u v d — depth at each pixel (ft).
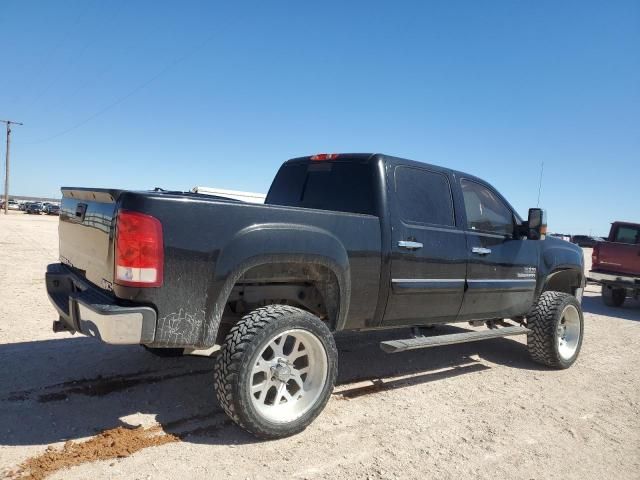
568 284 22.59
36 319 21.53
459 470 10.66
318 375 12.03
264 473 9.95
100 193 11.19
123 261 10.05
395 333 22.93
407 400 14.62
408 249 14.56
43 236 76.89
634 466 11.41
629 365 20.26
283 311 11.44
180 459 10.30
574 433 12.96
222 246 10.80
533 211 18.15
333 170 16.06
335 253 12.59
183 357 16.94
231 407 10.80
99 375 14.98
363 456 10.95
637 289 35.81
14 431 11.16
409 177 15.39
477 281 16.80
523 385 16.74
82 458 10.12
